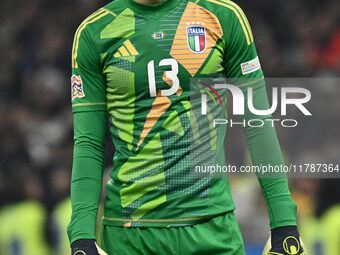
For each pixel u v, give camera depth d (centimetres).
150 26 1092
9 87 3831
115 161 1123
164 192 1081
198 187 1084
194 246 1074
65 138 3641
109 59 1102
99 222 2358
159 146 1082
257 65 1119
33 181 3066
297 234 1078
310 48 3825
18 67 3903
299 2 3956
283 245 1068
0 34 4009
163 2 1100
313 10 3944
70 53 3941
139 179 1090
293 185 2800
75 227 1096
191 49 1087
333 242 2520
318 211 2697
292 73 3700
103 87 1126
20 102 3784
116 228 1113
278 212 1088
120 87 1099
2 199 2967
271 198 1096
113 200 1118
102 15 1116
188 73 1084
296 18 3912
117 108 1112
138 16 1101
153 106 1087
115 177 1113
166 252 1082
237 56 1109
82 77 1124
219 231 1088
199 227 1080
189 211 1080
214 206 1089
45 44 3959
